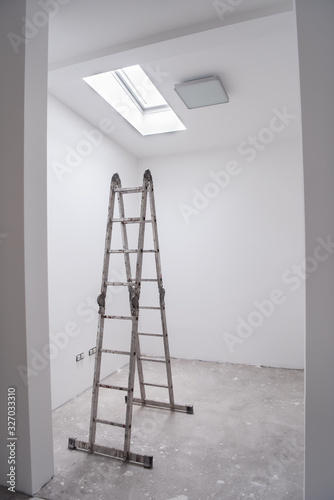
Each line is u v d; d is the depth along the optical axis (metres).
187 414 2.80
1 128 1.87
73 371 3.19
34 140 1.88
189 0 1.83
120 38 2.16
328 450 1.54
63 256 3.09
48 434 1.97
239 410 2.87
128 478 1.98
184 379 3.64
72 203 3.22
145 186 2.40
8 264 1.86
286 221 3.99
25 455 1.85
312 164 1.55
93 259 3.55
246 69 2.57
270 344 4.03
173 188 4.48
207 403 3.02
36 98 1.90
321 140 1.54
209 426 2.59
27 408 1.83
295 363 3.93
